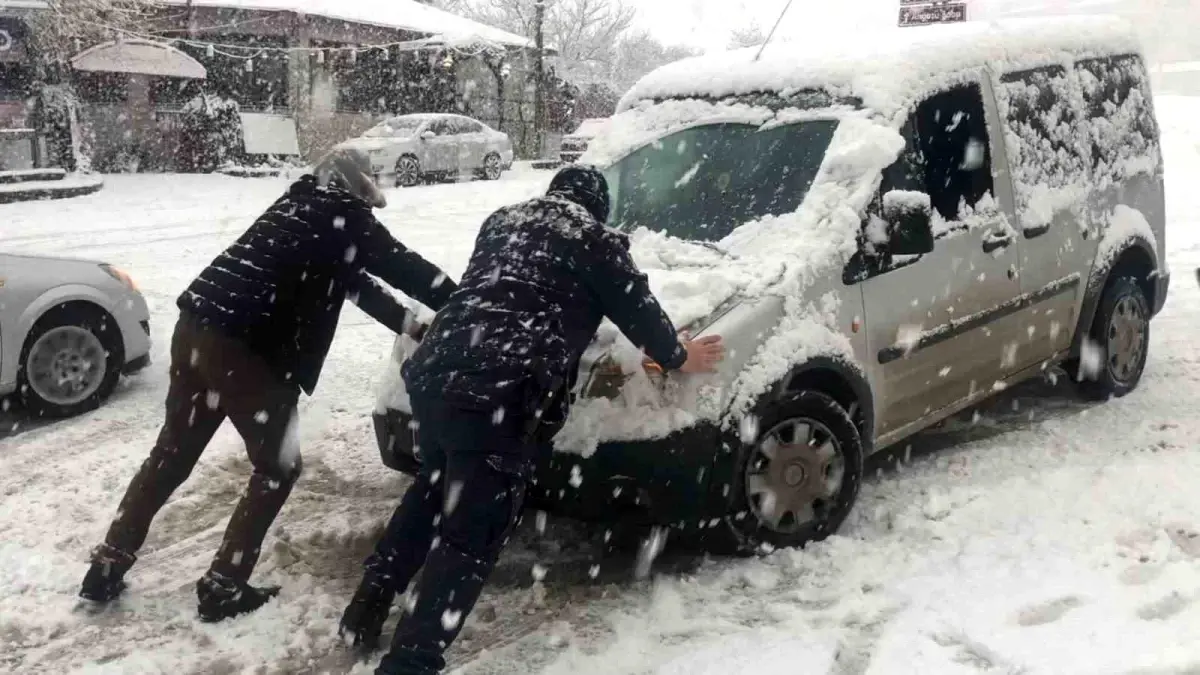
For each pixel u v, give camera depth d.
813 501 4.25
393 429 4.29
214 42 25.47
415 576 4.07
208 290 3.74
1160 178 6.45
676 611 3.80
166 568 4.30
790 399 4.07
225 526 4.71
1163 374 6.54
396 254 3.78
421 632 3.22
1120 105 6.21
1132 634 3.40
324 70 26.12
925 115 4.83
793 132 4.81
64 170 20.92
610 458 3.79
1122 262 6.06
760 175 4.75
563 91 33.84
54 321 6.20
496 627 3.79
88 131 23.59
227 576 3.83
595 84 37.19
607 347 3.87
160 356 7.63
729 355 3.91
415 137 22.44
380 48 26.42
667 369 3.60
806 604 3.83
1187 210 14.67
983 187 5.07
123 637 3.74
